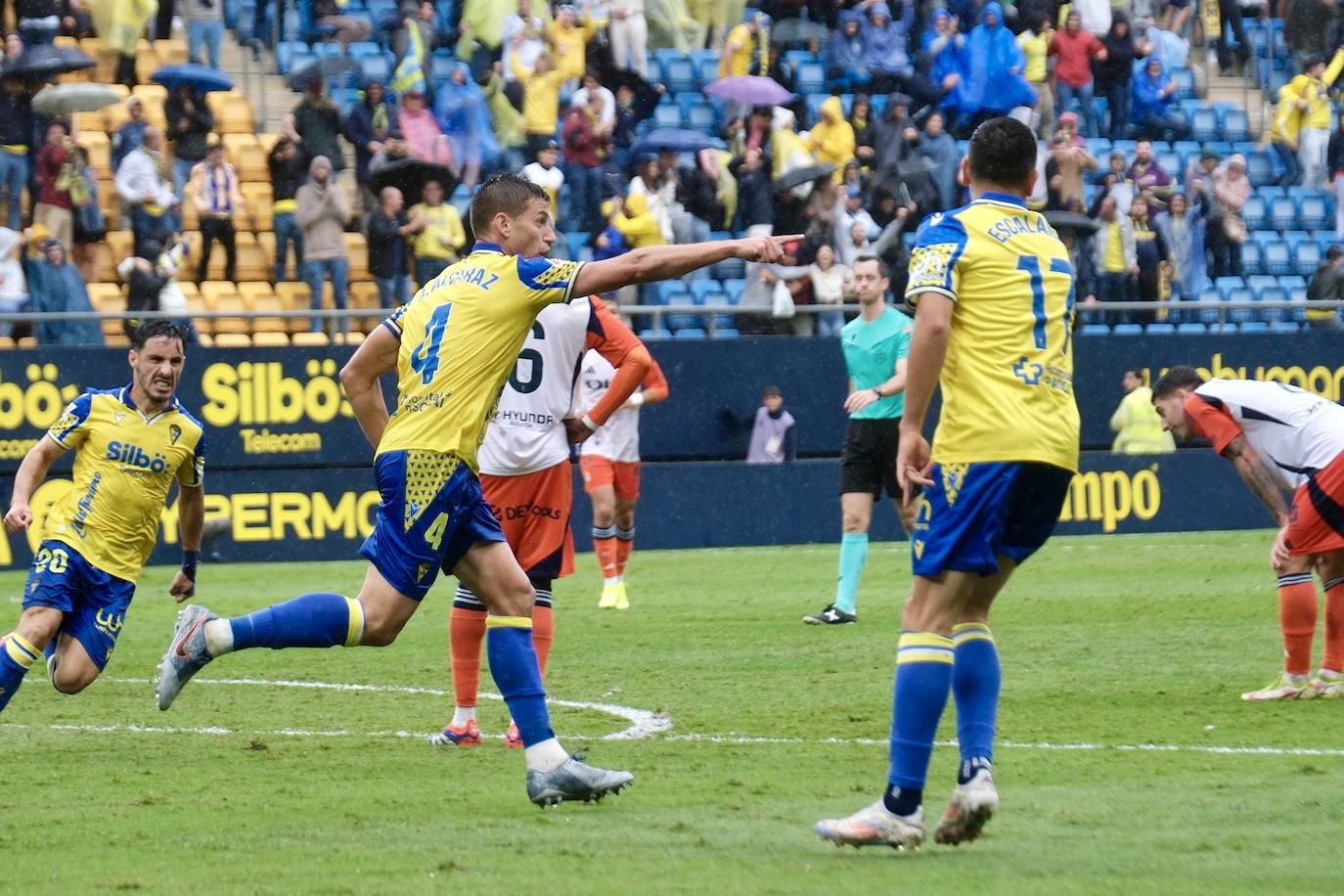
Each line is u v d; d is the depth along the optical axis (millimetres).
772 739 23250
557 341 23047
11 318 52281
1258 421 25188
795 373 58688
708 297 61844
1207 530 61344
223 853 15750
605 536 41250
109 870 15023
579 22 66000
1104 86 73938
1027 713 25172
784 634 35969
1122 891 13602
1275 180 76188
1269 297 69500
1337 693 26297
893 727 15516
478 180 62062
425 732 24359
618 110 64125
